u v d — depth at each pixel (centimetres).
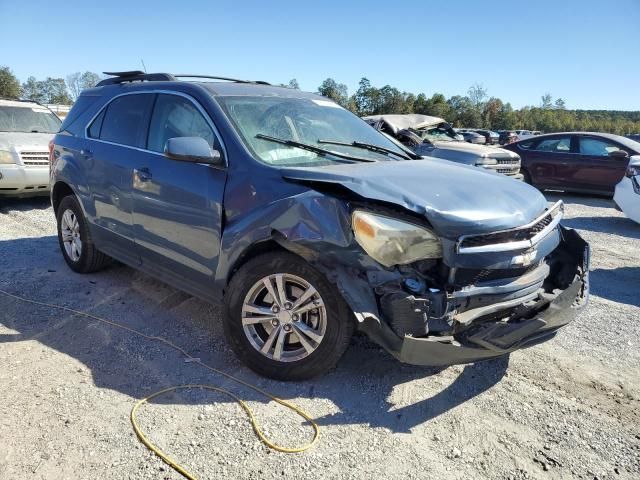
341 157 364
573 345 395
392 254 279
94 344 369
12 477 237
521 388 330
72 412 287
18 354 350
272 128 371
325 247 287
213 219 338
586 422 297
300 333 311
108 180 436
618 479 253
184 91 396
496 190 326
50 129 997
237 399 304
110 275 516
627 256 695
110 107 470
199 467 249
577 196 1329
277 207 303
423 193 296
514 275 307
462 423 292
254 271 316
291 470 249
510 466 259
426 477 249
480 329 283
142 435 269
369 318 278
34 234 689
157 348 365
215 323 408
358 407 301
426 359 276
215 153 339
